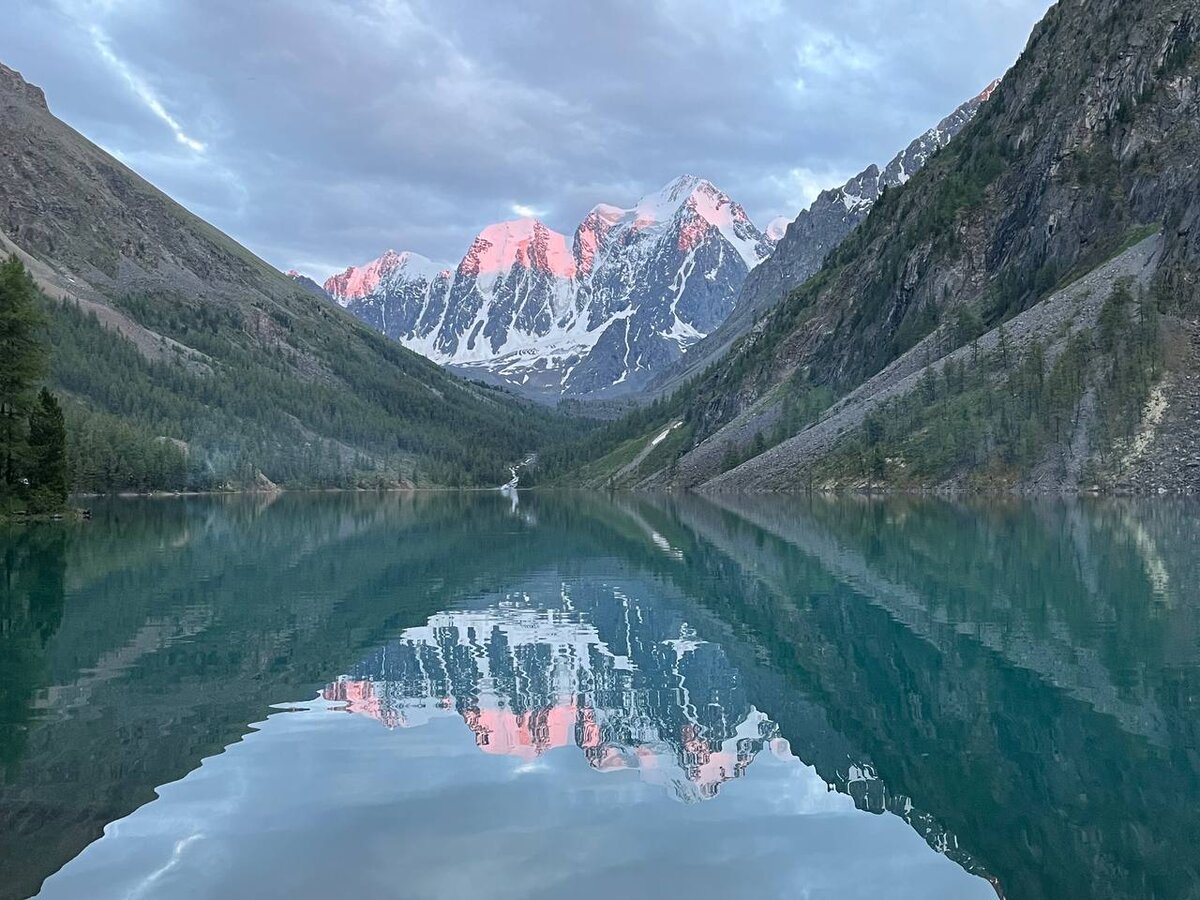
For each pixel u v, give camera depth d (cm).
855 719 2350
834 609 4009
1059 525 7975
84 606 4247
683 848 1573
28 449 9188
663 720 2378
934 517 9450
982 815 1708
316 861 1509
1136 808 1728
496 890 1404
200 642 3403
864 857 1530
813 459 17550
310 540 8331
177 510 14600
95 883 1427
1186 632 3281
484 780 1919
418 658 3144
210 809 1739
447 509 16138
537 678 2855
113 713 2428
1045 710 2367
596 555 6638
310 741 2188
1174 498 11256
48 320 9006
